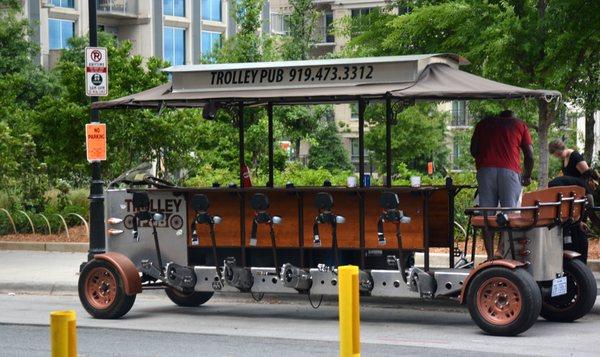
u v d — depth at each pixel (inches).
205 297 579.8
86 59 655.8
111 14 2260.1
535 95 464.4
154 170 1046.4
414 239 480.7
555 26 666.2
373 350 428.1
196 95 508.4
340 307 238.1
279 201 507.2
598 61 743.7
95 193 669.3
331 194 496.1
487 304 462.3
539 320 512.1
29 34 1726.1
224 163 1142.3
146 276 557.9
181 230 531.2
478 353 419.5
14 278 669.9
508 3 695.1
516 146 493.4
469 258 598.9
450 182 508.7
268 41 1294.3
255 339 463.5
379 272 485.7
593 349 429.1
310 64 492.1
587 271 499.8
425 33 740.0
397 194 482.9
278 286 506.3
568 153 547.8
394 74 482.0
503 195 492.1
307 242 501.7
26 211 934.4
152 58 974.4
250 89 502.3
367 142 1739.7
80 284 533.3
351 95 486.0
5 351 438.0
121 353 429.7
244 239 515.5
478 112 1061.8
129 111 922.1
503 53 684.7
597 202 725.9
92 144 665.0
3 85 1093.1
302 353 425.1
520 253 466.9
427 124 1696.6
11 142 944.3
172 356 421.4
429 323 510.3
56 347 212.7
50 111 950.4
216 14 2490.2
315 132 1610.5
